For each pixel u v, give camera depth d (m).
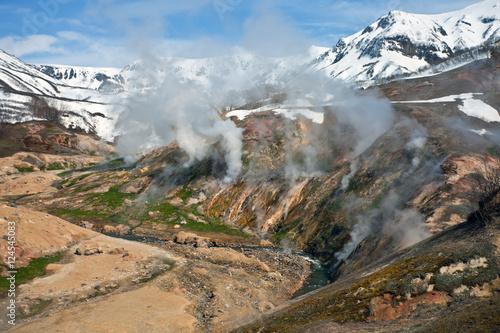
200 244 81.69
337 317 32.81
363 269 47.22
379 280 35.75
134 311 43.72
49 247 58.94
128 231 92.31
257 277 61.06
